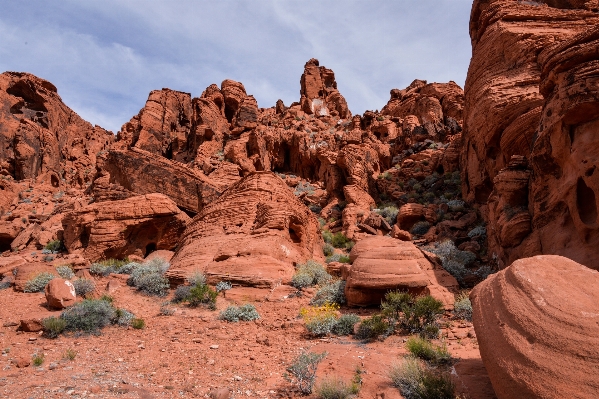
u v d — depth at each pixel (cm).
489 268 1633
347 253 2698
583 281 581
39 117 6312
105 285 1720
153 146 5988
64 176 6000
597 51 1175
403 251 1320
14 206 4472
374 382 719
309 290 1556
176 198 3344
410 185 3738
